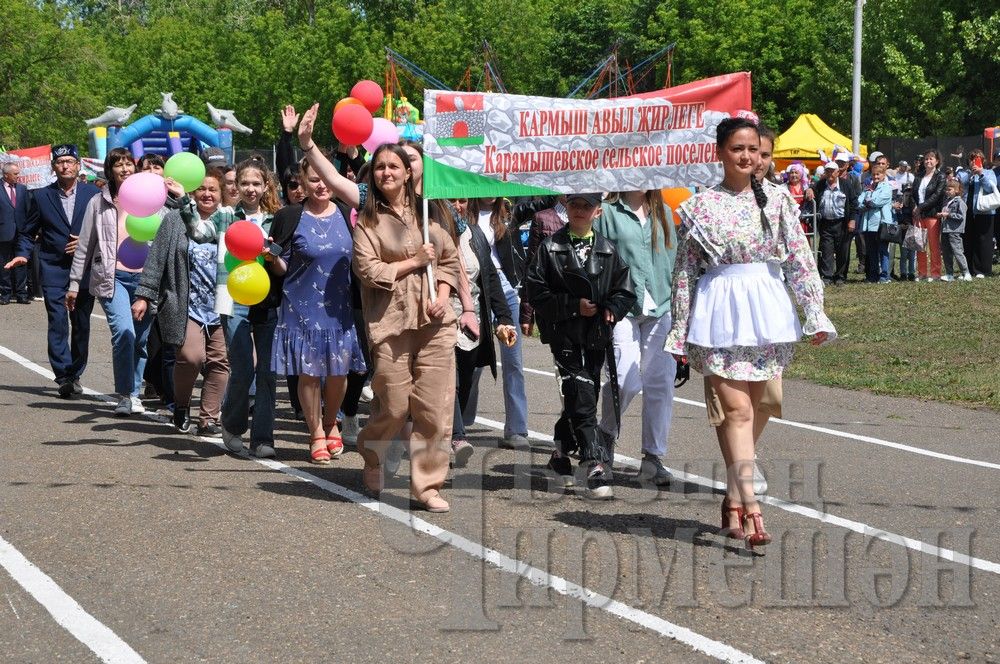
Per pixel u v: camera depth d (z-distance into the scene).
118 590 5.30
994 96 41.22
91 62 46.75
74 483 7.25
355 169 9.13
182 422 9.05
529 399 10.98
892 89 42.84
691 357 6.14
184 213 8.77
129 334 9.68
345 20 56.34
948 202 19.16
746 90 7.20
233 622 4.91
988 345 13.50
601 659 4.54
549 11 58.56
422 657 4.55
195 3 70.50
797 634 4.82
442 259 6.85
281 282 8.00
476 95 6.91
